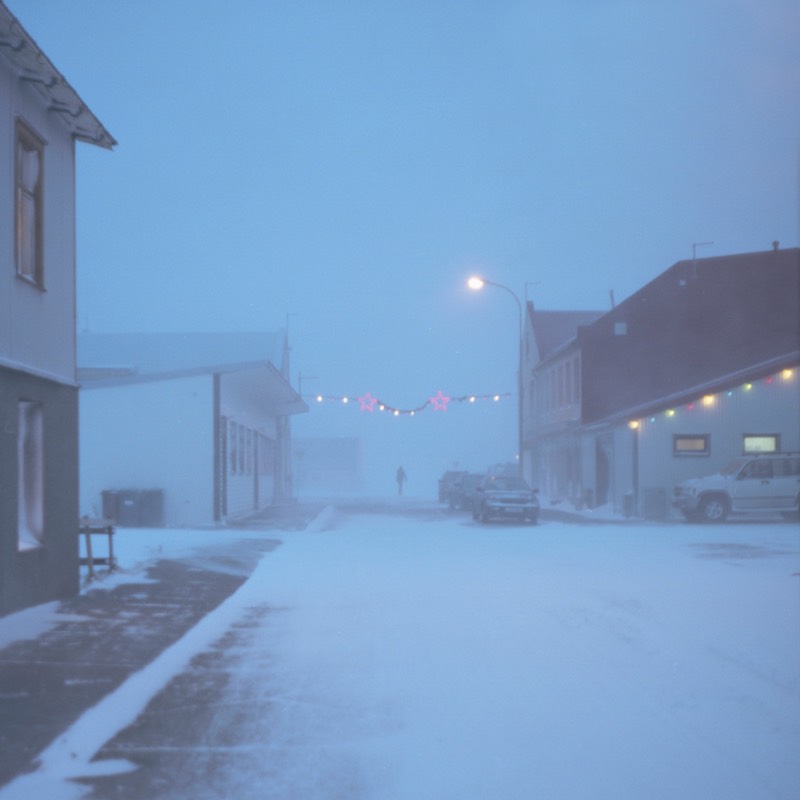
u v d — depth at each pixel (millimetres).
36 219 13055
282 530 29906
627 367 47625
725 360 47719
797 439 37562
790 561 19062
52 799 5348
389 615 12094
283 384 37781
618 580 15773
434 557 20359
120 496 30422
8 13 10742
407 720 7027
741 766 5891
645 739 6473
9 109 11984
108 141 14633
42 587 12859
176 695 7836
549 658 9219
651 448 37469
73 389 14102
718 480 33812
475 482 46281
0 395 11555
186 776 5766
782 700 7504
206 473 31328
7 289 11859
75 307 14461
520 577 16375
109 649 9695
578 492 48250
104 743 6453
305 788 5555
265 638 10461
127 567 17312
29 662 9016
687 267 48094
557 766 5906
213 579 15930
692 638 10211
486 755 6148
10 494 11820
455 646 9922
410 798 5375
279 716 7176
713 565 18281
